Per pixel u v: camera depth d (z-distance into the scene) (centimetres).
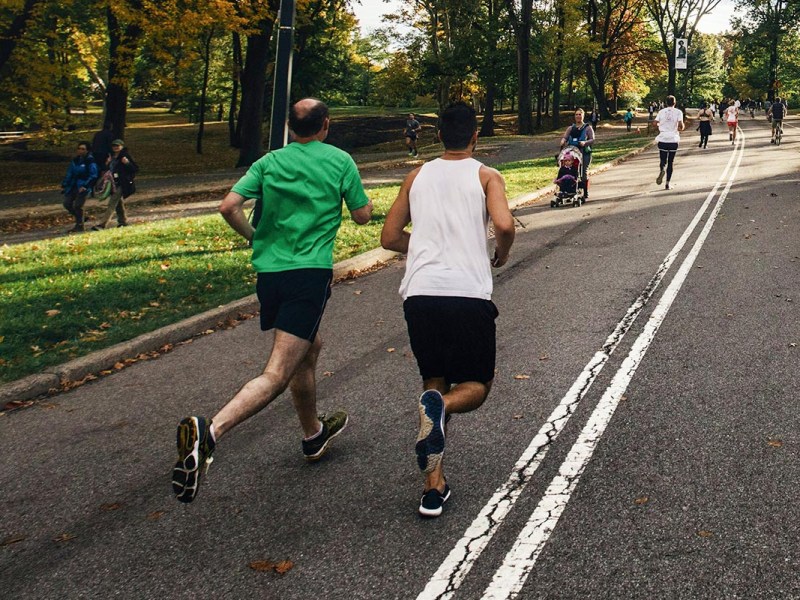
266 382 360
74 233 1482
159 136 5994
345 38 4838
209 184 2430
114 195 1529
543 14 5069
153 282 954
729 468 410
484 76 4806
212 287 931
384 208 1558
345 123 6288
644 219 1345
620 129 5578
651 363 594
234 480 431
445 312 365
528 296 843
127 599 319
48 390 614
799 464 412
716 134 4206
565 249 1111
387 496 400
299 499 403
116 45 2733
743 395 518
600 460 428
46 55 2817
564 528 355
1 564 354
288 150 406
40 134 2761
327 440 452
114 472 454
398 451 459
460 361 371
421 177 386
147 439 504
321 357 660
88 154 1511
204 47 4878
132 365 673
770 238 1101
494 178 379
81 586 331
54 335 748
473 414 507
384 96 5131
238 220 394
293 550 351
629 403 513
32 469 463
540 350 643
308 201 397
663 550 332
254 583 326
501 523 363
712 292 812
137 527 382
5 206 1967
